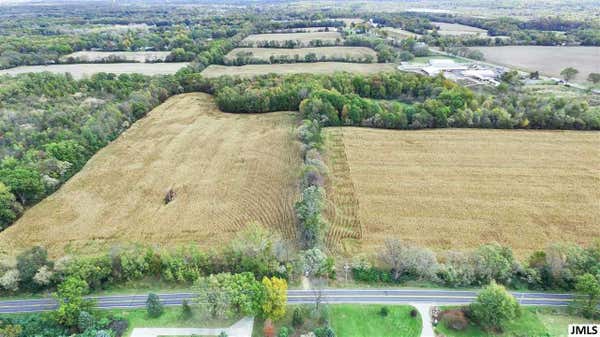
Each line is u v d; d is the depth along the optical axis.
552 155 89.88
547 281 53.69
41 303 52.56
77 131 98.81
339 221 69.00
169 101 134.50
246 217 70.50
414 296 52.84
